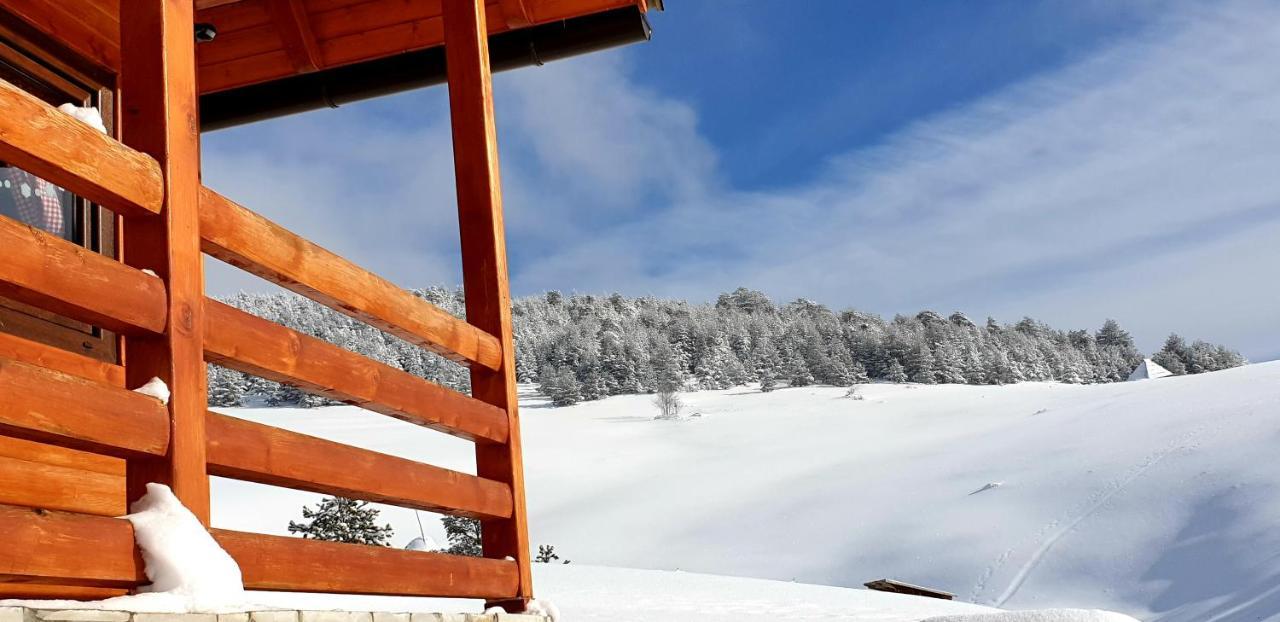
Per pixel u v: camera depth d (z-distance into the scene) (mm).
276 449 2104
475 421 3156
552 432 87125
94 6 3715
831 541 47812
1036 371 122875
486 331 3451
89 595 2766
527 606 3293
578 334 118438
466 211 3521
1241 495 40844
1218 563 37062
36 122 1540
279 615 1996
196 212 1915
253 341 2078
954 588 40562
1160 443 48344
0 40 3322
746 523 52781
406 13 4648
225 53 4746
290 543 2104
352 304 2523
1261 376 57688
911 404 87188
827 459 65562
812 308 156625
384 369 2627
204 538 1750
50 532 1489
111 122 3773
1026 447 55656
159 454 1745
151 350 1800
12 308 3113
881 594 15859
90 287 1624
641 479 66125
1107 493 44750
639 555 50656
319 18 4680
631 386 110000
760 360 117812
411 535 43469
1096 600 37562
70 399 1554
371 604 5090
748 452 72312
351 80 4809
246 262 2121
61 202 3576
